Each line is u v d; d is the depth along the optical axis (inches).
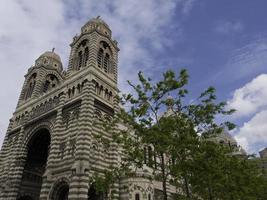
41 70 2696.9
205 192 1266.0
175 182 1203.9
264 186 1515.7
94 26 2401.6
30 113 2335.1
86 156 1606.8
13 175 2031.3
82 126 1710.1
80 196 1469.0
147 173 1957.4
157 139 1019.9
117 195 1729.8
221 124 1120.2
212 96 1097.4
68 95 2050.9
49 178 1699.1
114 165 1775.3
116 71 2316.7
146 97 1108.5
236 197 1261.1
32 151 2256.4
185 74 1104.8
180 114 1094.4
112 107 2038.6
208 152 1051.9
